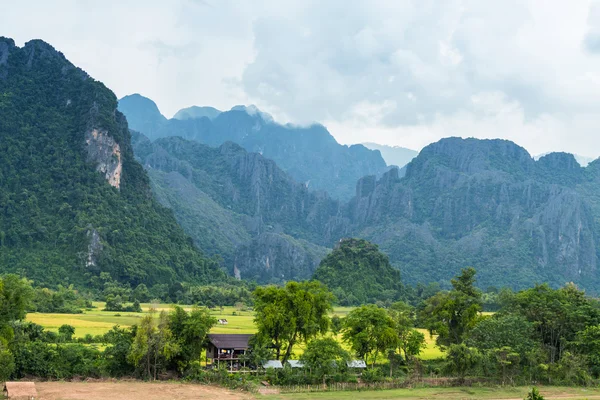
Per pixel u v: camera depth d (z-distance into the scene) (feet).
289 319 340.18
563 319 389.39
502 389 315.78
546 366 339.16
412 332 369.71
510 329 361.30
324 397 278.46
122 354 311.68
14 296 331.98
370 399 276.62
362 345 350.64
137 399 260.83
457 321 431.02
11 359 277.85
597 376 349.41
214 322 326.24
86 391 271.49
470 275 458.91
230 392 283.59
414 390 305.94
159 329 309.83
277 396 278.05
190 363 317.22
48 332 369.09
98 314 608.60
